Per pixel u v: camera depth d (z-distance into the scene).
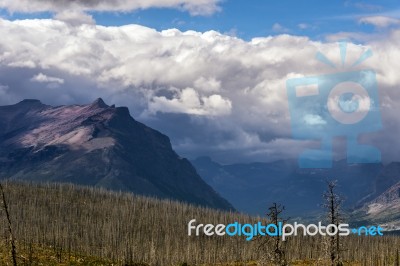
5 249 126.69
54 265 180.50
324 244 74.69
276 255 76.56
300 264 182.00
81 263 192.88
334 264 72.75
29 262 159.62
